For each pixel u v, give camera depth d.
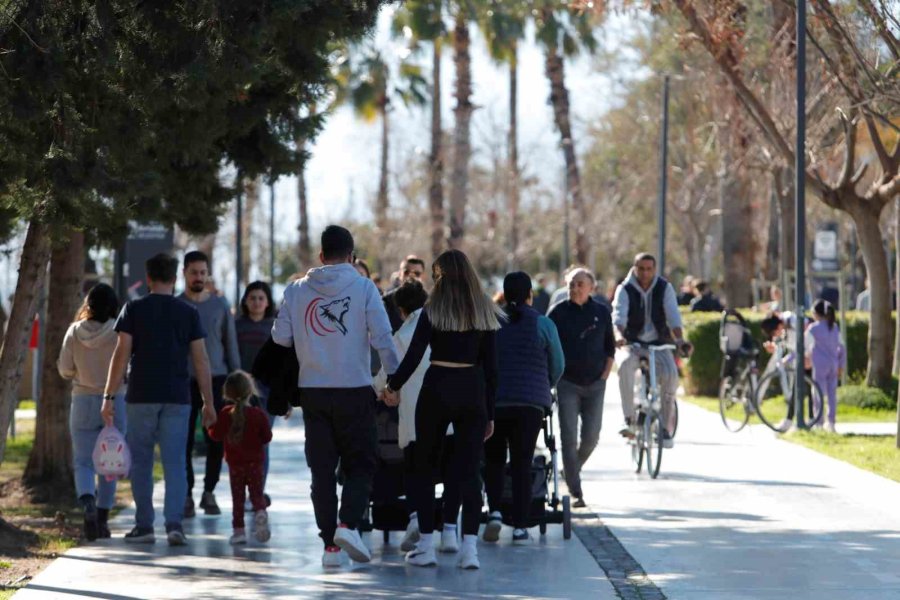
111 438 20.59
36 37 18.39
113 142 19.69
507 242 149.00
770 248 80.25
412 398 19.59
